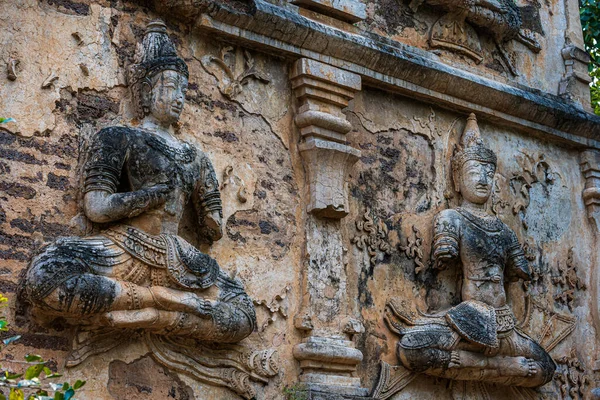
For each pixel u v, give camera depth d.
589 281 8.52
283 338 6.52
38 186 5.78
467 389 7.34
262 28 6.77
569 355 8.16
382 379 6.88
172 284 5.85
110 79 6.20
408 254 7.32
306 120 6.88
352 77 7.12
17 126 5.79
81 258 5.55
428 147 7.71
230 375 6.17
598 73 11.50
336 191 6.89
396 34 7.82
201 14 6.57
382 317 7.08
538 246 8.24
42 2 6.05
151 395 5.85
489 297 7.32
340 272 6.84
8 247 5.60
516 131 8.38
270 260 6.59
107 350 5.72
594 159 8.76
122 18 6.35
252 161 6.69
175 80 6.18
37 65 5.94
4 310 5.48
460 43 8.14
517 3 8.85
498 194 8.08
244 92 6.78
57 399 4.29
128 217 5.84
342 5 7.24
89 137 6.02
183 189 6.06
